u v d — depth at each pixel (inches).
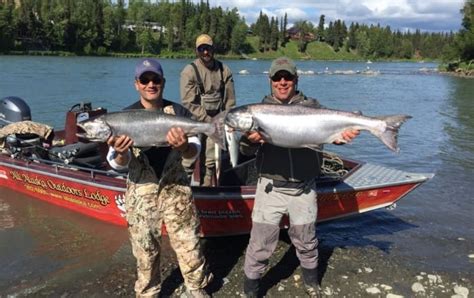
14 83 1053.8
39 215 266.7
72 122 278.5
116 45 3641.7
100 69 1664.6
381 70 2755.9
